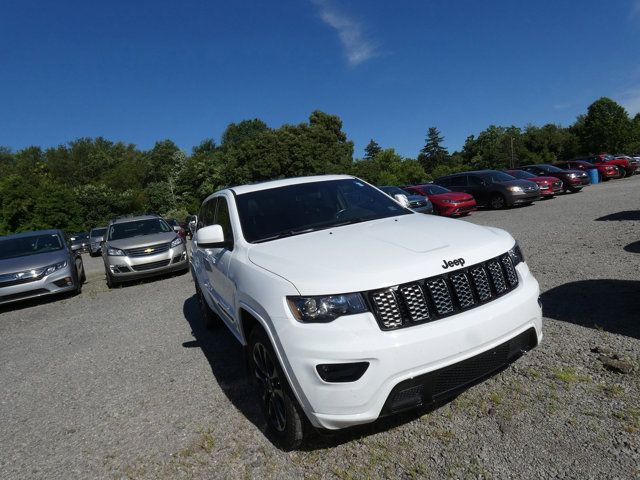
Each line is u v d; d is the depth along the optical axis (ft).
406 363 7.82
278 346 8.52
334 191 13.92
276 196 13.43
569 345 12.25
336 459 8.84
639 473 7.42
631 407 9.19
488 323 8.50
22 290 28.86
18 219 148.25
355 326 7.89
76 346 19.07
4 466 10.27
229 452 9.59
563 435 8.60
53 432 11.59
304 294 8.26
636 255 21.30
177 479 8.91
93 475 9.43
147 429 11.03
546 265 21.57
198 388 12.98
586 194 61.11
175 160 227.81
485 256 9.19
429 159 377.91
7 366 17.65
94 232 77.51
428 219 11.93
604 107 192.24
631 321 13.32
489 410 9.71
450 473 8.02
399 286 8.24
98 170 292.61
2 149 309.63
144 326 20.76
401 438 9.20
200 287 17.57
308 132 205.05
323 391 7.95
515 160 264.93
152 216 38.96
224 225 13.65
